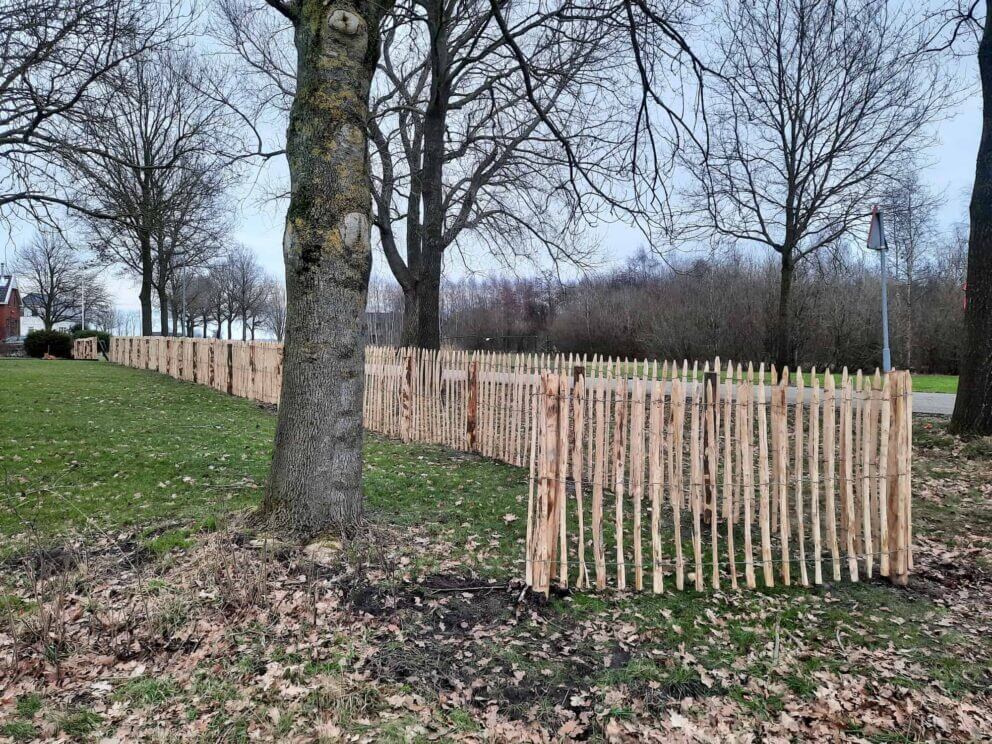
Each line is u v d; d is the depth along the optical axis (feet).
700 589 14.74
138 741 9.32
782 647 12.38
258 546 15.10
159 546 15.81
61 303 198.49
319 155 15.55
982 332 30.83
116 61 32.71
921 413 39.06
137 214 39.78
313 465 15.88
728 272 109.91
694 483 14.76
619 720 10.12
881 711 10.49
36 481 22.35
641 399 14.56
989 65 30.89
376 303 175.52
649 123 21.59
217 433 32.86
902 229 72.02
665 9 22.80
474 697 10.59
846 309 94.58
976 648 12.52
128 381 57.26
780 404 15.16
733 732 9.91
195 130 40.93
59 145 34.76
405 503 21.02
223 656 11.43
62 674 10.87
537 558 14.01
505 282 165.78
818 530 15.31
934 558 17.53
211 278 179.32
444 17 29.66
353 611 12.98
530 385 27.68
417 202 47.47
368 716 9.96
